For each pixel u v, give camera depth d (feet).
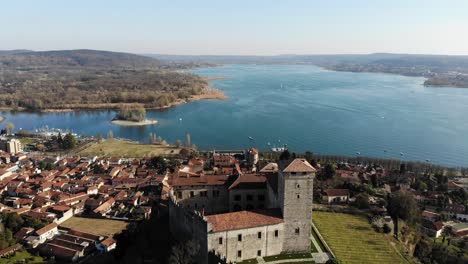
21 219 602.85
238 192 507.71
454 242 572.92
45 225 591.78
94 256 505.25
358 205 613.52
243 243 411.54
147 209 632.38
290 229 431.43
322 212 583.58
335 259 426.10
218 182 527.40
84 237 556.51
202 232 402.52
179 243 428.15
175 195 515.91
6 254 521.65
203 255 403.95
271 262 413.80
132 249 479.82
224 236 400.88
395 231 535.60
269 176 516.73
